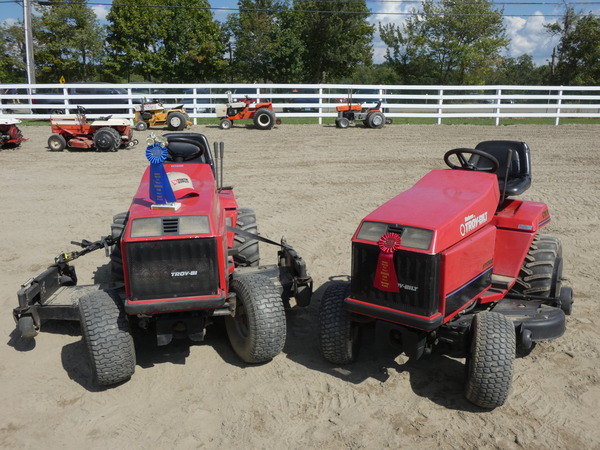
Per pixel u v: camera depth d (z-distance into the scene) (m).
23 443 3.73
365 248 3.94
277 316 4.36
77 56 40.47
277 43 38.50
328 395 4.23
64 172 12.63
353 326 4.45
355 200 10.19
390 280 3.84
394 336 4.03
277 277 5.07
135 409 4.09
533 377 4.44
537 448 3.62
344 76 44.56
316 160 14.05
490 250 4.45
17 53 40.75
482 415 3.97
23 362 4.75
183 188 4.52
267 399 4.19
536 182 11.53
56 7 39.22
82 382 4.45
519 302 4.71
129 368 4.18
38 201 10.08
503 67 51.25
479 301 4.40
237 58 40.22
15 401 4.20
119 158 14.46
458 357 4.79
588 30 42.72
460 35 44.41
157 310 4.02
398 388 4.32
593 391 4.24
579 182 11.51
